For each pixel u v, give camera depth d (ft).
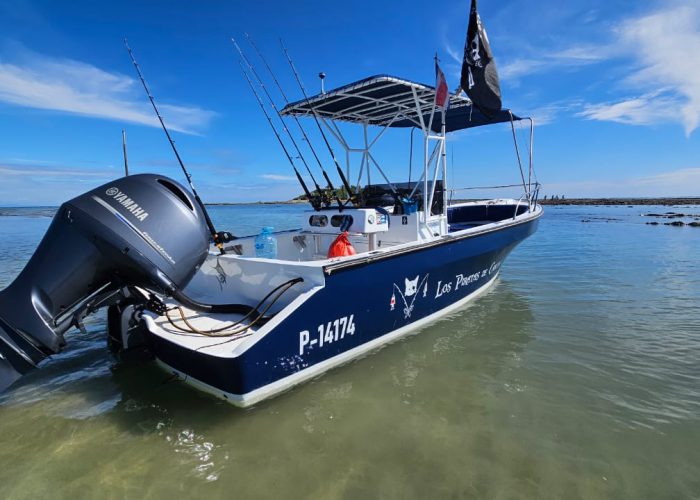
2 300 7.98
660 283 22.40
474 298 18.81
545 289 20.98
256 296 11.87
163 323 11.10
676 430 8.82
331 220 15.92
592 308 17.63
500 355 12.81
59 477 7.51
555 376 11.38
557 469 7.64
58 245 8.39
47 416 9.50
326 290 10.31
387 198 16.83
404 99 16.53
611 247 38.19
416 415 9.48
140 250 8.53
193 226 9.34
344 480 7.41
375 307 12.18
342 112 18.20
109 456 8.09
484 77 15.66
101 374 11.60
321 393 10.37
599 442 8.43
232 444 8.45
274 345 9.50
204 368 9.41
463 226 25.66
